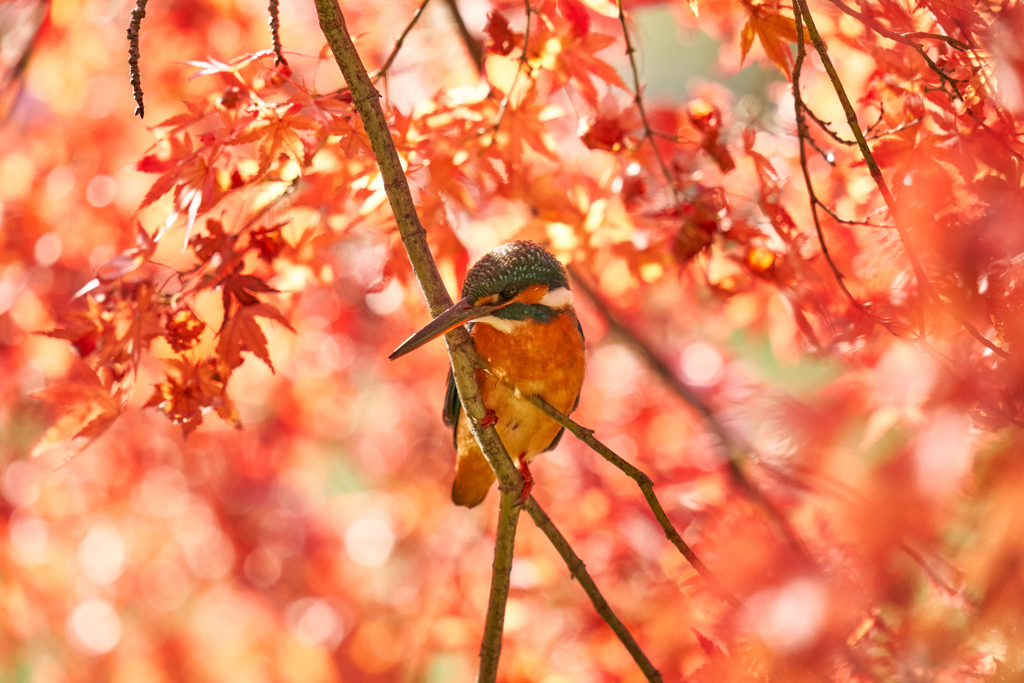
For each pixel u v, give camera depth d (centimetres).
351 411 1617
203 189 690
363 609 1521
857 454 583
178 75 1222
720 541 774
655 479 1209
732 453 1068
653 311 1463
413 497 1611
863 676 546
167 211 982
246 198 908
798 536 652
